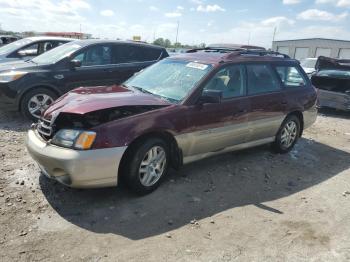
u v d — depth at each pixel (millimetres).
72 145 3691
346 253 3447
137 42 8711
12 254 3078
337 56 43344
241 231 3691
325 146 7121
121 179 4219
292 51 47781
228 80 5070
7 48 10453
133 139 3920
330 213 4230
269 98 5590
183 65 5184
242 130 5246
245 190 4684
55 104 4324
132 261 3100
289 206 4332
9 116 7551
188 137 4523
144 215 3852
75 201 4023
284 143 6219
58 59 7543
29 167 4824
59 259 3061
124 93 4594
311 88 6539
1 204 3836
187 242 3430
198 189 4574
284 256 3336
